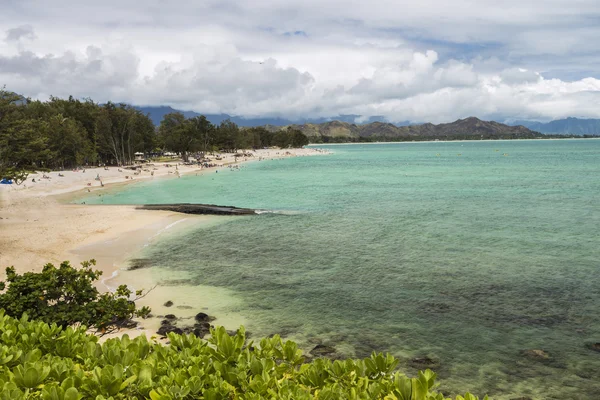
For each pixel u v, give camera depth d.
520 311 19.05
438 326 17.64
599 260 26.92
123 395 4.41
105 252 29.48
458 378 13.81
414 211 48.12
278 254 29.20
